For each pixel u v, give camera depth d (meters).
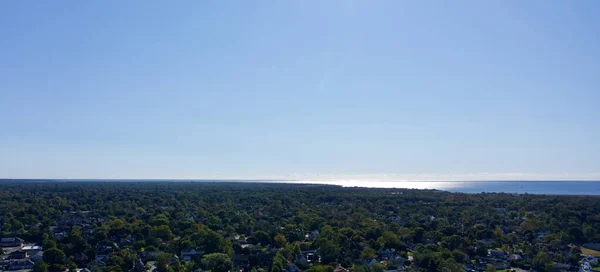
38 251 196.62
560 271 181.38
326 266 167.88
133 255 182.75
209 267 172.12
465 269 180.00
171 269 166.62
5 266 175.75
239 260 189.88
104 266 180.62
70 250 195.88
